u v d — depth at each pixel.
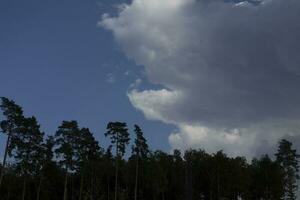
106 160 107.88
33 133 77.44
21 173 82.50
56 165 95.19
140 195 108.38
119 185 112.25
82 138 87.31
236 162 106.00
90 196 99.81
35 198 100.88
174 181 111.25
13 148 67.12
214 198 106.88
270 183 108.44
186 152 113.31
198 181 108.88
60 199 107.56
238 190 107.06
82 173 92.44
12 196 98.88
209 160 106.81
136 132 95.94
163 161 110.62
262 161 111.50
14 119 66.75
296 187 109.00
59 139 85.56
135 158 100.62
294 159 110.31
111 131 90.19
